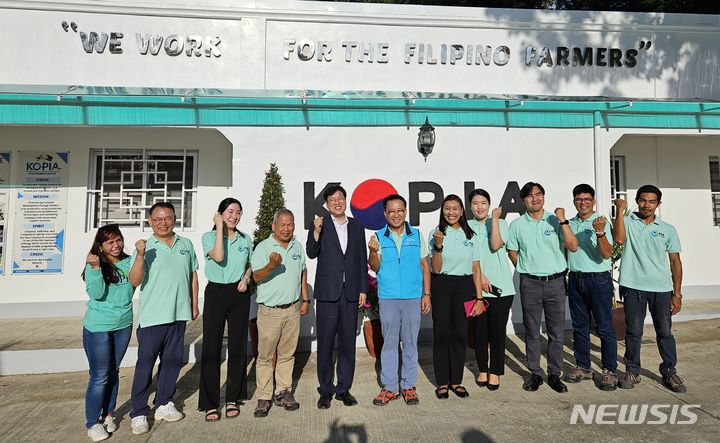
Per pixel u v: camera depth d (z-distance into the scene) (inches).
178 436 146.7
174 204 302.0
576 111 273.9
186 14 274.2
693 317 275.6
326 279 167.5
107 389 150.3
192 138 303.6
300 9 278.8
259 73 275.7
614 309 241.9
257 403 167.5
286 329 165.2
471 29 290.4
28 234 289.4
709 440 139.1
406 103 263.4
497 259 178.4
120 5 269.1
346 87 282.2
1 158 291.0
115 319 145.8
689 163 333.4
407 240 171.5
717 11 352.8
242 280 162.4
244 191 252.1
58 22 268.1
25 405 174.1
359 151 259.9
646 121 277.4
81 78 269.6
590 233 178.9
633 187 329.7
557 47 295.6
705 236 330.0
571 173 272.2
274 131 255.4
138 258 144.4
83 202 293.6
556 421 152.8
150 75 274.1
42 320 272.1
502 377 196.2
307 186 255.1
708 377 189.5
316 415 160.4
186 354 223.0
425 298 173.9
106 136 297.4
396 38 285.7
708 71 307.1
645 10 377.7
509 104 268.1
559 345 178.7
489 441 140.5
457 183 264.8
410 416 158.4
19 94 236.7
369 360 223.1
